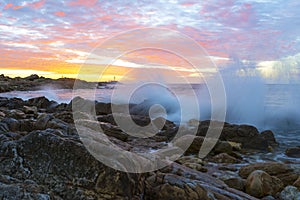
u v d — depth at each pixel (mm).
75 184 3111
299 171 5676
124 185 3090
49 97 27250
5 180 3180
